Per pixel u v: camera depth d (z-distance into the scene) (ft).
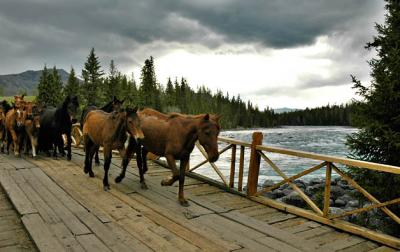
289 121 593.83
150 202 19.25
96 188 22.13
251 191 21.16
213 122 17.89
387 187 24.98
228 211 18.20
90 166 25.45
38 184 22.80
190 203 19.45
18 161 32.55
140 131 19.43
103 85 214.48
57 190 21.29
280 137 209.26
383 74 26.20
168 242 13.41
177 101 309.22
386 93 25.29
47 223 15.11
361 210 15.21
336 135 226.58
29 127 33.99
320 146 134.72
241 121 470.80
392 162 26.20
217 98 429.38
